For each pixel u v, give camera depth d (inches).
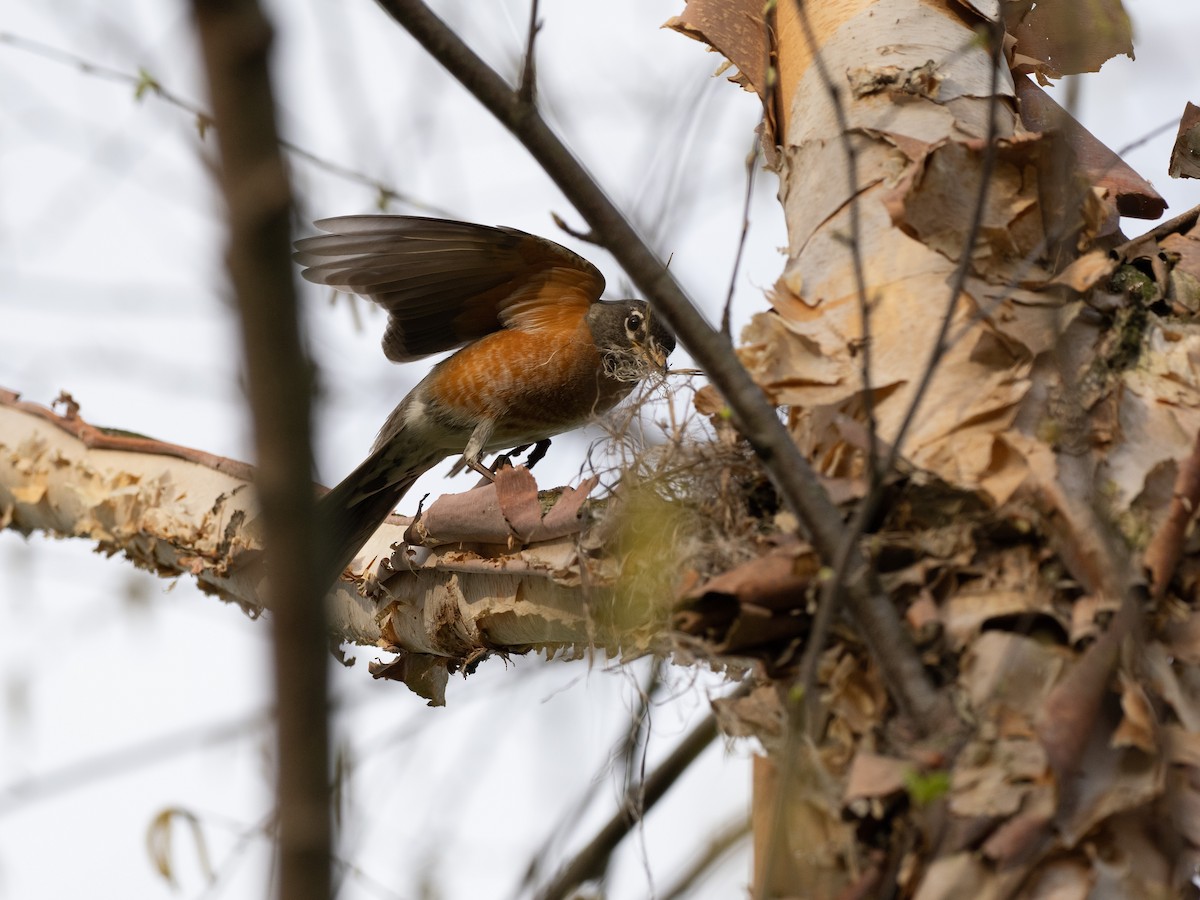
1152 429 183.5
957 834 152.3
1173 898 149.8
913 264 199.8
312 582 119.9
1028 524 170.4
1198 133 268.1
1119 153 180.9
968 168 195.0
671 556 206.4
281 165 112.2
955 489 175.2
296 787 121.6
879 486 146.7
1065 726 153.6
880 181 214.5
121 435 337.4
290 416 117.0
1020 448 176.1
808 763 165.2
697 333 168.6
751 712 177.2
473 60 169.8
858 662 169.0
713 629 174.7
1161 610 167.9
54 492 336.5
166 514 314.5
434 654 286.8
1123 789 152.7
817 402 192.1
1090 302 197.8
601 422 233.5
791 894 162.9
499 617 257.0
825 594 144.4
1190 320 206.1
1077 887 148.2
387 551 306.3
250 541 302.0
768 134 250.8
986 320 187.2
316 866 121.2
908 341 192.7
